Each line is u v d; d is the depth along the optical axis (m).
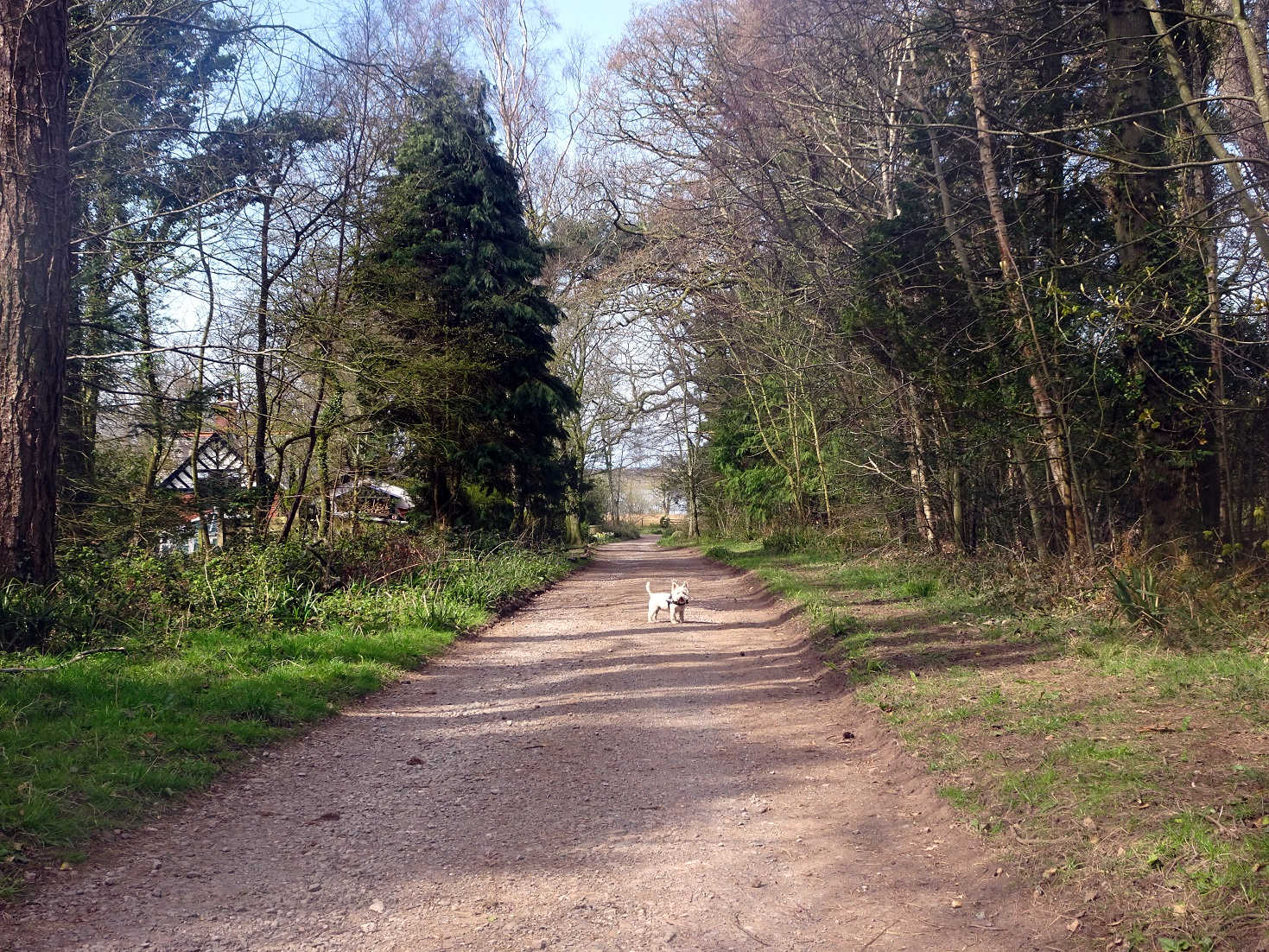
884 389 13.60
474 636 10.73
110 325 11.50
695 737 6.85
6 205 8.12
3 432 8.10
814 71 13.47
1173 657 6.97
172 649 8.05
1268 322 8.57
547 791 5.52
